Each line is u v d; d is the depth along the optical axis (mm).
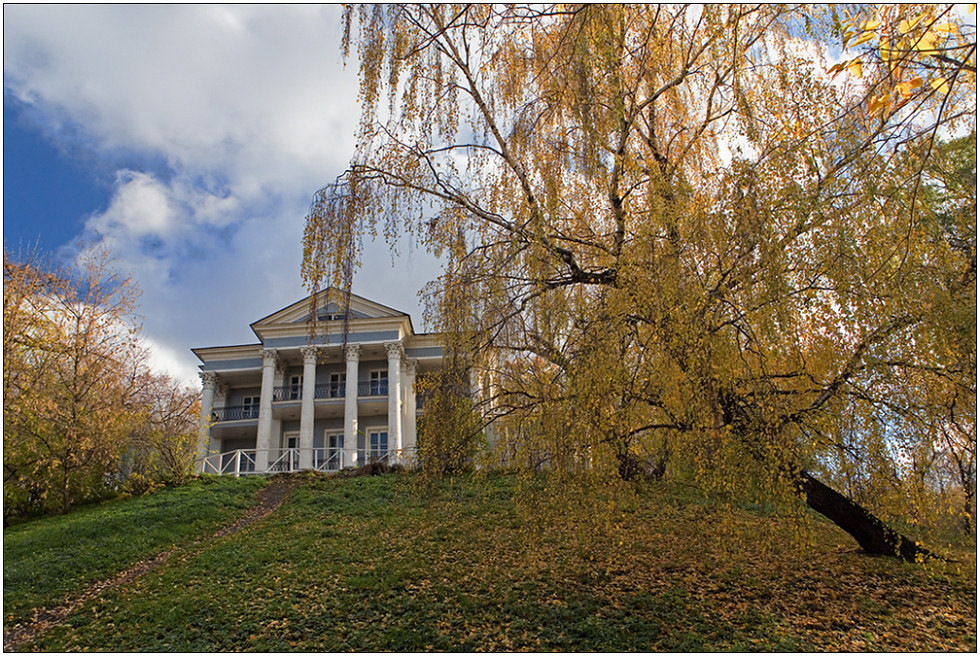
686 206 7023
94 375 16703
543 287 7605
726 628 7371
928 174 6254
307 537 12641
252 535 13102
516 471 7531
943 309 6270
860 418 6543
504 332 8188
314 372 27141
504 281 8156
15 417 15164
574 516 7012
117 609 8648
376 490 17328
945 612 7523
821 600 8141
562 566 10047
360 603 8633
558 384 7277
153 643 7473
